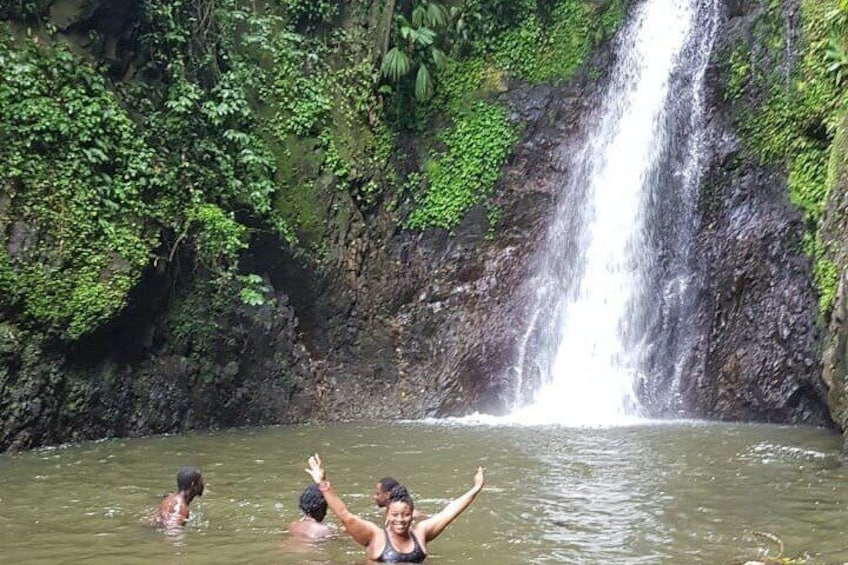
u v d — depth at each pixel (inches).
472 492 305.6
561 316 762.8
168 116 646.5
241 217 684.7
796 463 476.1
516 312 765.3
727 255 703.7
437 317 760.3
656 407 704.4
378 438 588.4
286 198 718.5
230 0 711.7
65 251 557.9
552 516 359.3
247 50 732.0
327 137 746.8
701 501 384.5
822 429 615.8
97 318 565.0
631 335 731.4
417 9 795.4
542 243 781.3
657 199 748.6
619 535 329.1
